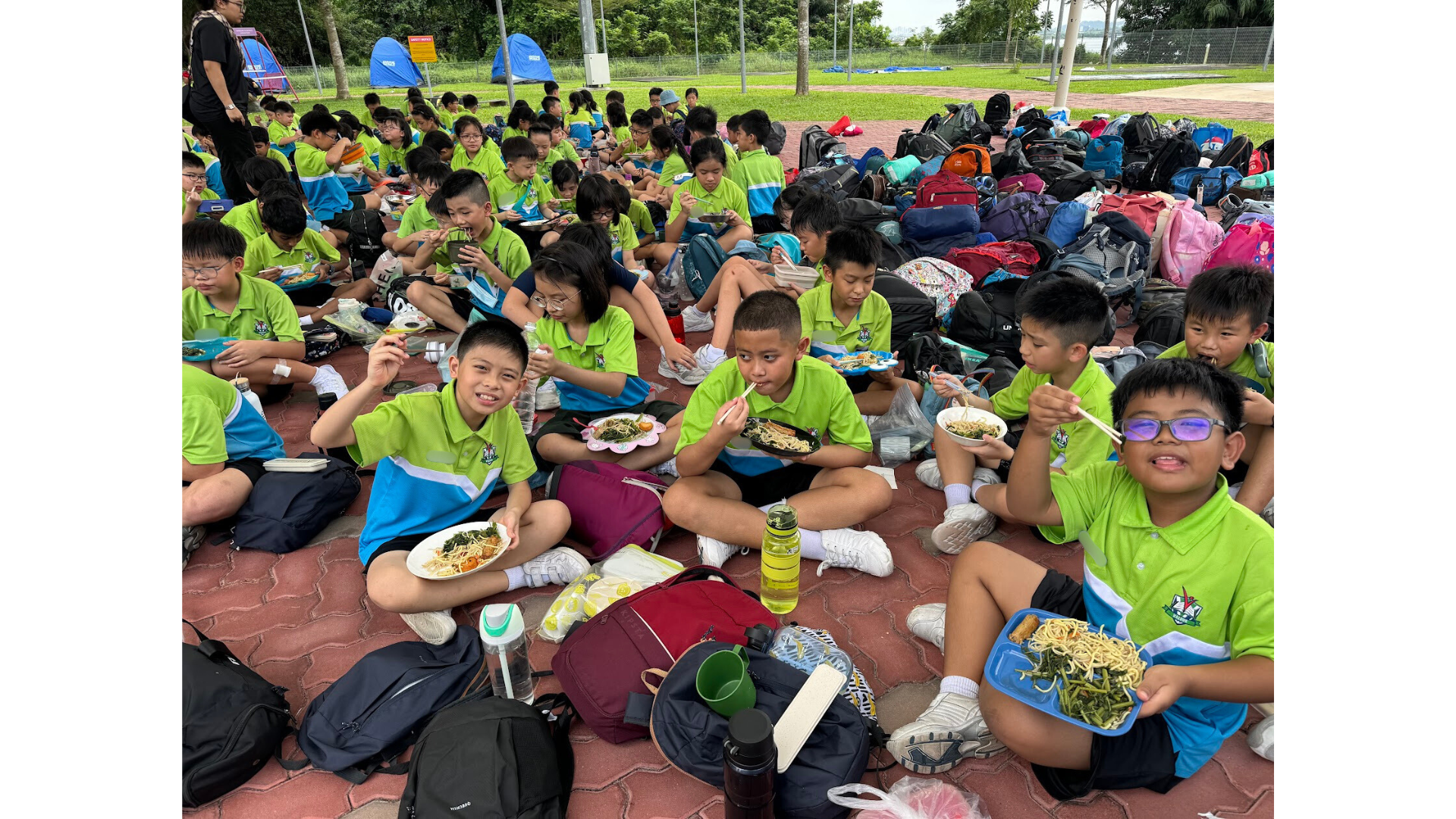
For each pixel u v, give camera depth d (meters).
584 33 26.89
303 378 4.16
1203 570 1.79
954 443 3.18
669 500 2.83
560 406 3.85
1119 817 1.90
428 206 4.99
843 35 54.47
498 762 1.80
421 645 2.29
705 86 30.36
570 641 2.25
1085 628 1.77
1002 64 41.78
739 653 2.10
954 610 2.15
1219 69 30.23
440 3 42.47
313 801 1.99
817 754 1.86
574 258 3.40
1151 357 3.96
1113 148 9.05
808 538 2.81
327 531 3.20
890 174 7.66
